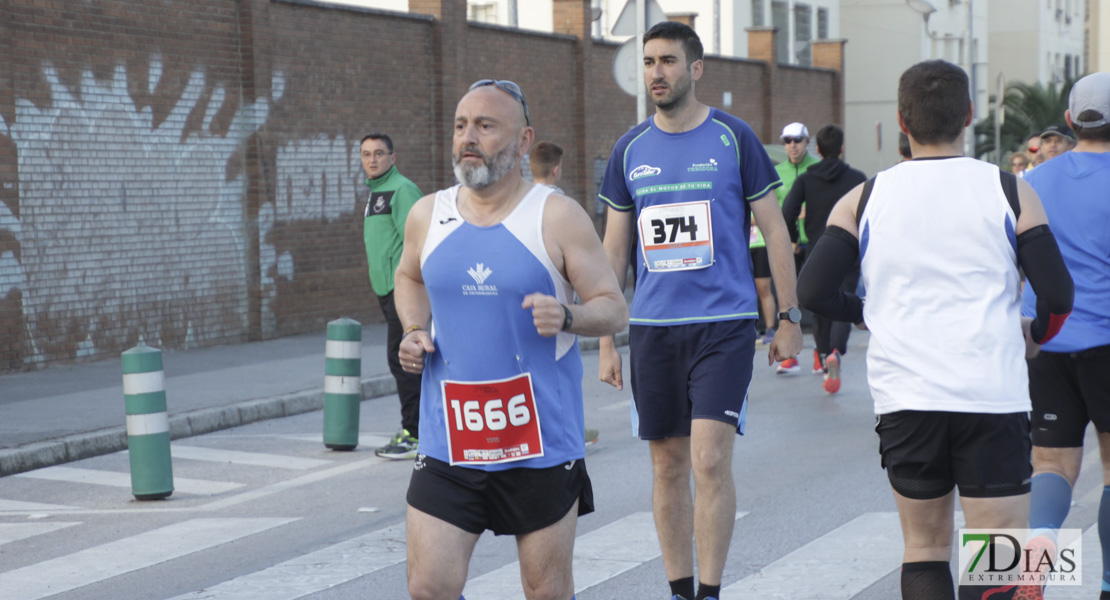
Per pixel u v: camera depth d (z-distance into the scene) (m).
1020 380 3.64
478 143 3.66
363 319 17.16
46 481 8.28
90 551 6.36
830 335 11.17
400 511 7.16
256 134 15.20
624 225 5.26
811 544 6.16
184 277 14.43
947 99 3.73
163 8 14.05
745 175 5.04
